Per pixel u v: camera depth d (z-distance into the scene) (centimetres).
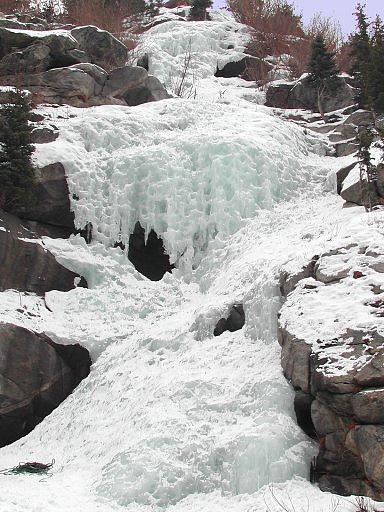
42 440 1341
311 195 1877
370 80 2067
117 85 2205
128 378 1350
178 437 1114
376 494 949
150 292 1655
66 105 2067
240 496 1015
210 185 1784
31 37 2198
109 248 1725
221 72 2922
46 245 1656
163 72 2681
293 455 1034
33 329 1475
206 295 1597
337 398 1009
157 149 1814
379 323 1042
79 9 3103
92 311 1587
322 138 2212
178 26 3039
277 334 1211
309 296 1159
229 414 1126
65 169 1752
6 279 1554
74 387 1470
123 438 1177
